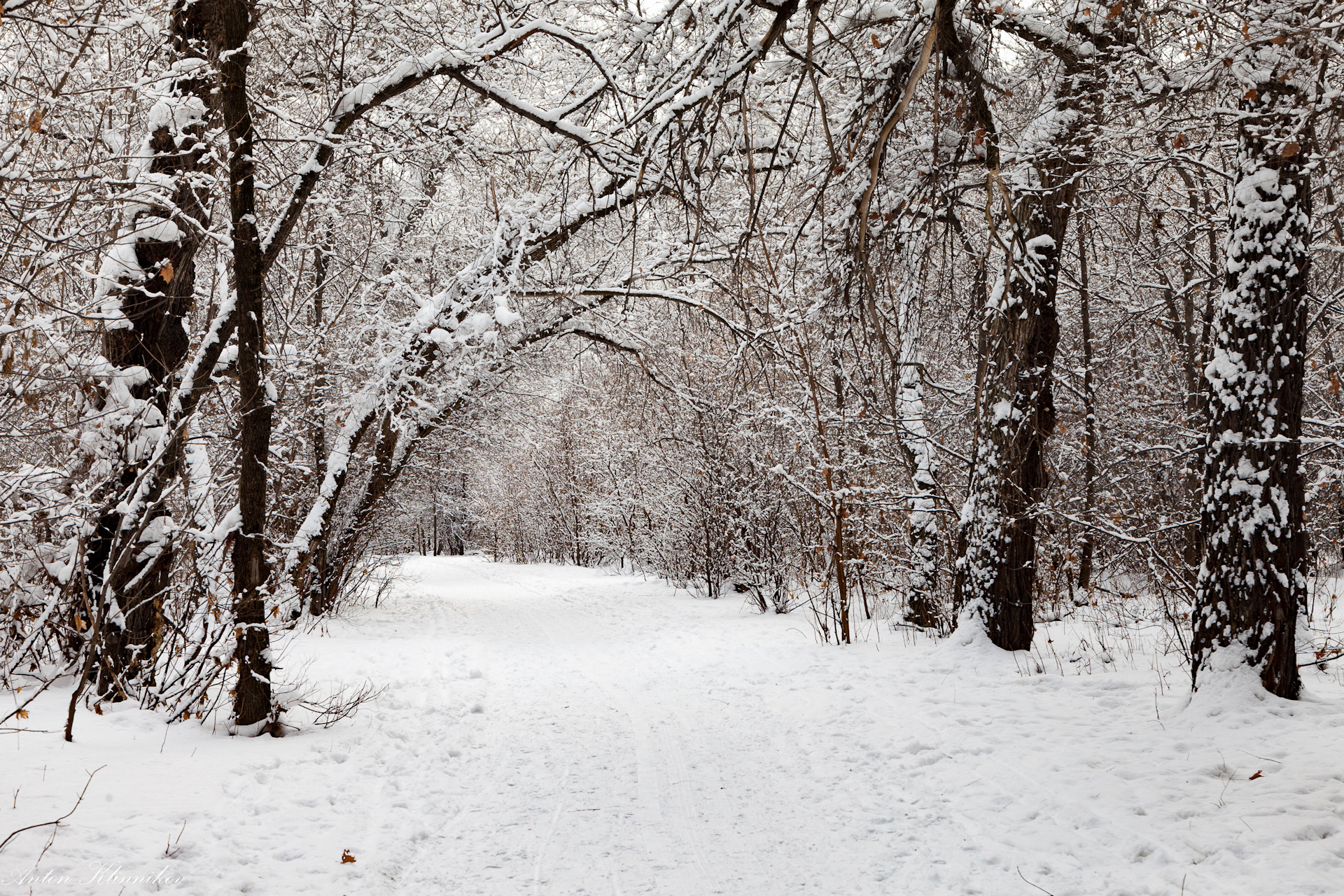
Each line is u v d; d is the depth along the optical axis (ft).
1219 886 12.88
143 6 25.80
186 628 23.38
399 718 25.23
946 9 10.12
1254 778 16.80
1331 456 31.12
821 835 15.99
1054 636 34.04
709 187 18.02
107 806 15.16
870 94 17.47
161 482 24.07
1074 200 31.30
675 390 50.16
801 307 28.55
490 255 39.50
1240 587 21.57
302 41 32.17
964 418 37.70
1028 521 30.48
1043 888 13.35
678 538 65.36
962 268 25.64
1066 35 24.77
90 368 21.57
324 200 33.12
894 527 44.93
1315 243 24.54
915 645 34.12
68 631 22.06
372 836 15.83
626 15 20.98
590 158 20.85
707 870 14.53
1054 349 30.30
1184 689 23.75
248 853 14.26
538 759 21.47
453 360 44.47
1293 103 20.25
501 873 14.47
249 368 21.58
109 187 21.02
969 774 18.69
